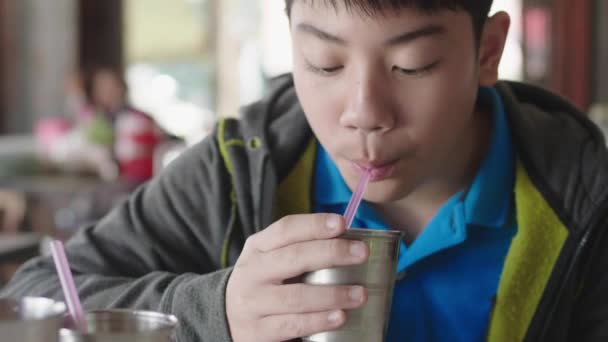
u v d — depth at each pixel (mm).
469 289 1242
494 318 1224
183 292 1017
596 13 6375
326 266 883
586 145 1299
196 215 1290
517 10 6637
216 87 8070
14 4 7121
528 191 1264
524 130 1297
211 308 981
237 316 956
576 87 6418
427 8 966
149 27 7949
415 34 973
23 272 1297
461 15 1020
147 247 1280
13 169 5590
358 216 1244
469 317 1237
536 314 1217
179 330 1003
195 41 8047
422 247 1222
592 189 1246
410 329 1243
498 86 1373
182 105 8070
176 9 8016
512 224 1273
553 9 6480
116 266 1281
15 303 776
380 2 950
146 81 7988
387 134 1013
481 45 1122
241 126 1314
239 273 961
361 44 978
